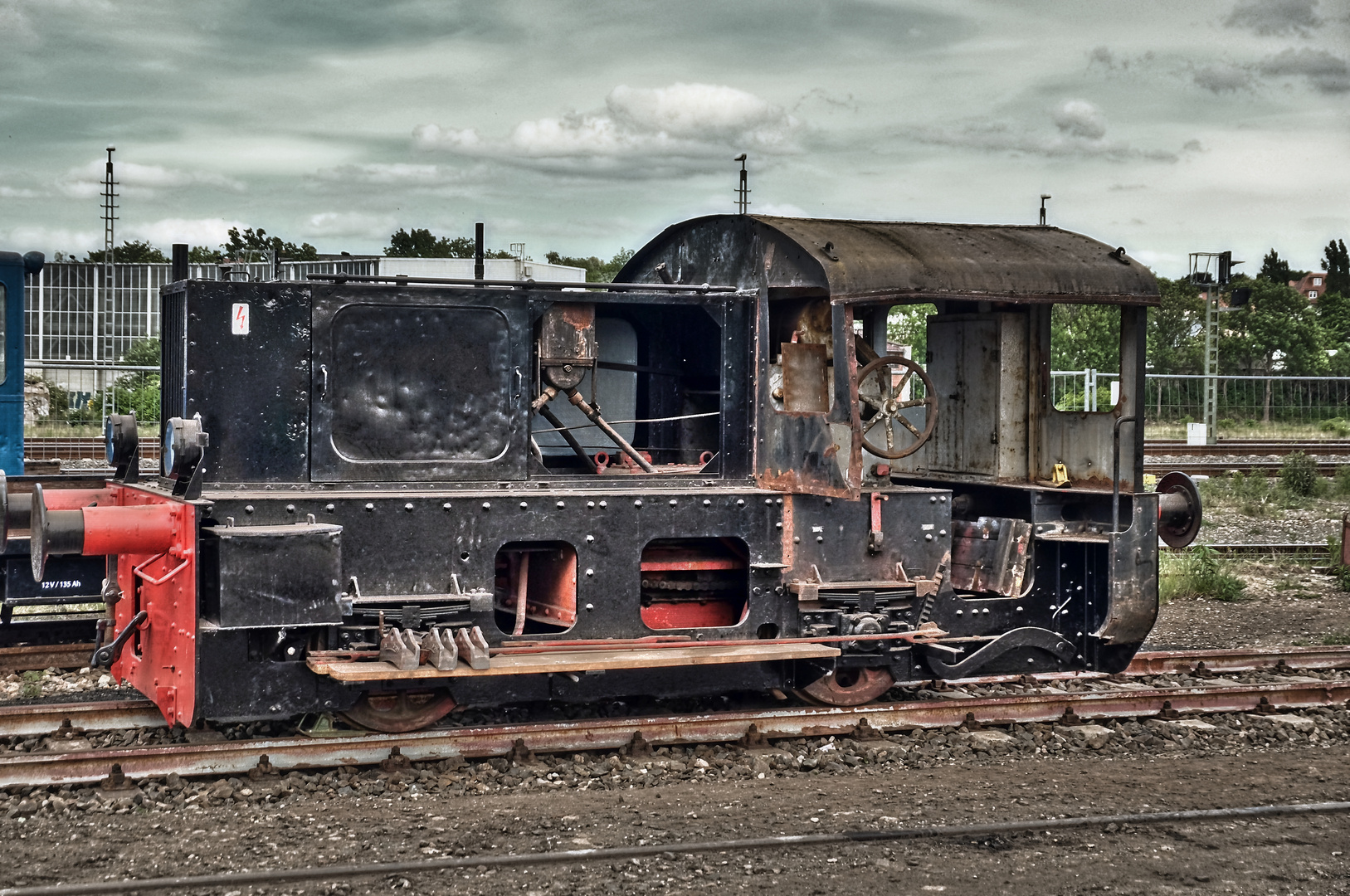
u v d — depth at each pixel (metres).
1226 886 4.82
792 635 6.95
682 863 4.95
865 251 6.76
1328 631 10.56
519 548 6.64
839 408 6.55
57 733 6.44
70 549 5.70
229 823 5.27
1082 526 7.79
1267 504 19.05
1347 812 5.75
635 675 6.66
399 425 6.52
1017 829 5.39
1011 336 8.19
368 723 6.31
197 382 6.21
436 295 6.57
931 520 7.23
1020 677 8.18
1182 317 55.34
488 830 5.25
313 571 5.81
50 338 50.50
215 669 5.88
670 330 7.56
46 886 4.53
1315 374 53.47
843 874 4.87
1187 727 7.17
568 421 7.29
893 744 6.66
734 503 6.80
